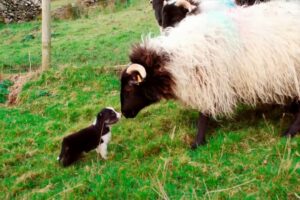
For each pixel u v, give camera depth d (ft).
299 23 6.22
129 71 6.22
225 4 8.54
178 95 6.33
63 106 8.99
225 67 6.11
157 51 6.21
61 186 5.96
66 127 7.92
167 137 6.69
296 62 6.12
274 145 5.92
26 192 6.05
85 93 9.56
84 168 6.29
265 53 6.10
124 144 6.90
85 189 5.66
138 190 5.34
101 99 9.09
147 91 6.36
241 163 5.60
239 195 4.98
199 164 5.71
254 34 6.18
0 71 13.29
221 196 5.01
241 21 6.33
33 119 8.53
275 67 6.09
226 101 6.25
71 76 10.12
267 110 6.99
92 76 10.09
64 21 22.26
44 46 10.71
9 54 15.75
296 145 5.81
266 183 5.09
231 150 6.04
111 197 5.39
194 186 5.32
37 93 9.68
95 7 23.75
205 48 6.14
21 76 10.68
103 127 6.43
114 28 18.43
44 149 7.15
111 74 10.18
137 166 6.08
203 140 6.39
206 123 6.42
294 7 6.44
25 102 9.54
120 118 7.16
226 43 6.14
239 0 8.43
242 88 6.24
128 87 6.39
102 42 16.12
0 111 9.07
